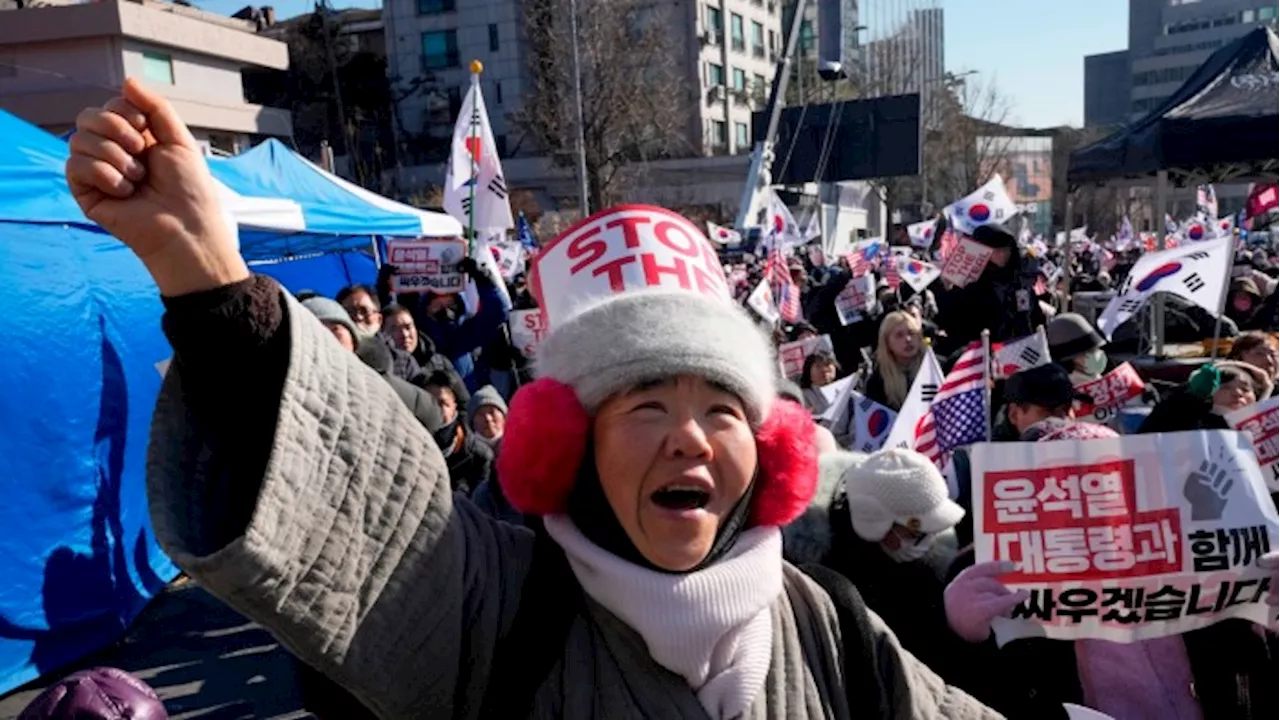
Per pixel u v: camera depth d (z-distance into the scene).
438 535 1.23
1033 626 2.31
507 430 1.37
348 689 1.17
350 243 11.83
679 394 1.28
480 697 1.28
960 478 3.21
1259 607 2.31
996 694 2.08
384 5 51.59
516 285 14.59
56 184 5.17
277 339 1.14
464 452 4.73
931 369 4.54
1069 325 5.52
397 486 1.20
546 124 42.81
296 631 1.11
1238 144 8.45
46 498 5.04
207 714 4.70
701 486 1.26
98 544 5.41
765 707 1.33
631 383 1.26
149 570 6.09
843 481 2.60
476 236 9.48
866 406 5.12
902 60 60.97
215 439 1.14
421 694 1.22
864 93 51.88
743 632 1.32
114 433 5.62
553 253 1.54
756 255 22.53
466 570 1.30
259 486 1.08
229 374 1.13
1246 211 15.58
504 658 1.29
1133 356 9.23
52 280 5.21
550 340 1.40
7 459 4.83
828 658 1.44
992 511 2.32
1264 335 5.14
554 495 1.34
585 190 21.61
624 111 39.56
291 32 50.66
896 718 1.45
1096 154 9.98
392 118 52.31
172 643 5.56
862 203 53.66
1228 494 2.32
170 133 1.09
